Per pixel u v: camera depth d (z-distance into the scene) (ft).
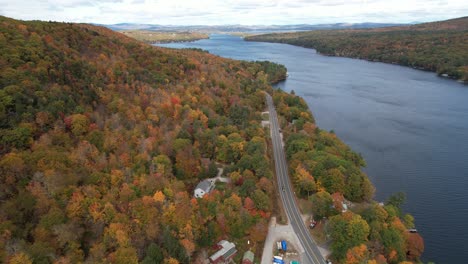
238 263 303.07
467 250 356.18
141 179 334.03
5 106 344.69
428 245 362.53
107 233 273.33
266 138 551.59
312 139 510.17
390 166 523.70
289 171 455.22
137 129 422.41
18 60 414.00
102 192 311.27
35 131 347.56
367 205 374.43
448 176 495.41
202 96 606.55
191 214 311.06
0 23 488.85
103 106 455.22
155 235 285.43
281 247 319.68
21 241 239.71
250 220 329.52
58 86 418.31
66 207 278.46
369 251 297.53
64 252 254.06
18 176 288.51
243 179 391.04
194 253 300.61
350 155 472.03
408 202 434.30
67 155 331.36
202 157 464.65
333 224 315.78
